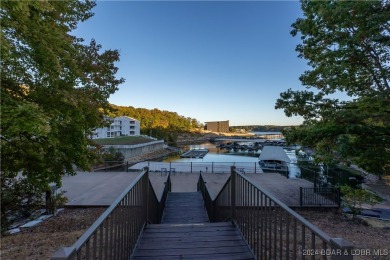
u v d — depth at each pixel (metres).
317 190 8.90
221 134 130.12
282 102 6.42
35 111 3.28
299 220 1.83
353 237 4.89
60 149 4.95
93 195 9.56
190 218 6.74
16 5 2.95
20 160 4.90
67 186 11.30
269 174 15.55
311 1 5.51
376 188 16.47
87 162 5.38
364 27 4.80
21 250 3.74
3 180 5.39
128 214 2.73
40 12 3.69
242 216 3.38
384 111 5.27
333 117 5.71
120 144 38.75
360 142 5.50
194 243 3.18
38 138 4.42
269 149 30.94
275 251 2.31
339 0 4.79
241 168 17.64
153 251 2.97
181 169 19.38
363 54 5.22
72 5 5.06
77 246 1.37
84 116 4.90
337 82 5.64
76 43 5.43
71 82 4.43
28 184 5.96
